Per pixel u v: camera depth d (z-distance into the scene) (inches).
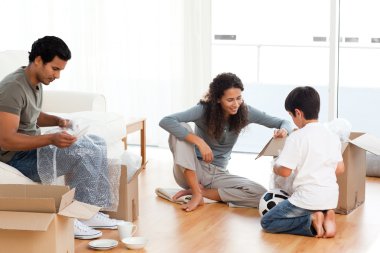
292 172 152.6
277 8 372.8
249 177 199.0
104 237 140.9
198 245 136.6
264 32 373.4
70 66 246.2
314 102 144.0
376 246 137.1
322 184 141.6
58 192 120.0
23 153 141.1
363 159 167.8
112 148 172.7
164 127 163.6
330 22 218.4
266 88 361.7
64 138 133.3
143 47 237.8
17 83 134.9
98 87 244.1
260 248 135.1
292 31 374.9
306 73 376.2
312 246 136.6
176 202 168.6
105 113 178.2
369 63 325.7
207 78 230.7
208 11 227.9
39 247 113.3
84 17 242.8
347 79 330.0
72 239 122.0
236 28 365.4
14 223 109.4
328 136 143.5
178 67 234.2
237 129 166.9
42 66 135.9
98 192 142.7
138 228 147.6
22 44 251.6
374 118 300.5
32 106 138.7
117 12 239.1
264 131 273.3
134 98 241.4
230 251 133.2
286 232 144.4
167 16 233.6
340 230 147.4
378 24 316.2
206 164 169.5
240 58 370.0
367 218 156.6
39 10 248.8
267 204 150.7
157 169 208.1
